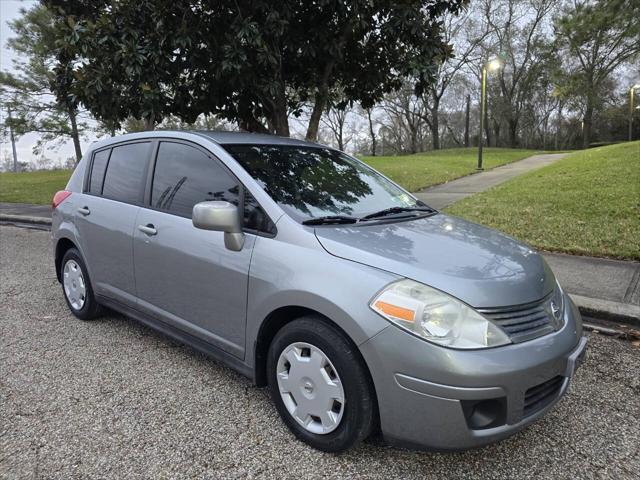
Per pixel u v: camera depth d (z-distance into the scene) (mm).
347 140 61281
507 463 2498
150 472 2404
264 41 6082
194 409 2965
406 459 2516
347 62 7469
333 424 2459
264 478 2365
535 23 40656
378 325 2232
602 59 36812
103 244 3945
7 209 12312
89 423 2816
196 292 3141
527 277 2531
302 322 2545
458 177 16156
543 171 13141
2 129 23984
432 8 6707
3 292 5445
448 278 2324
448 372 2109
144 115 6312
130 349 3844
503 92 44344
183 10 5781
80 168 4570
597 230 6715
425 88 7051
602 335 4102
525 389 2217
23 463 2469
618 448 2621
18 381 3316
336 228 2770
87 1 6754
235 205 3000
